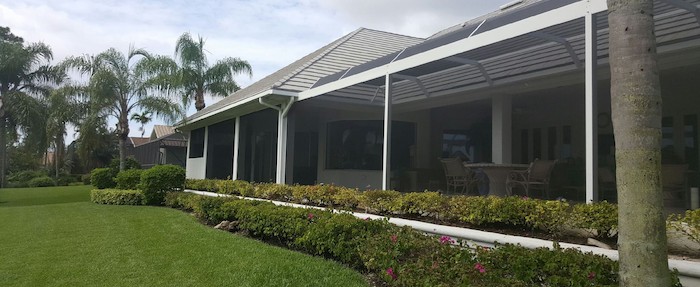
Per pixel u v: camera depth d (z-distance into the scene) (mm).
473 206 5023
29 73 22906
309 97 9055
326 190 7613
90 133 16344
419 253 4023
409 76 8727
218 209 7957
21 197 17984
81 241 6738
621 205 2180
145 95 15742
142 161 31703
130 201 12648
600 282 2943
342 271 4578
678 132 8648
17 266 5211
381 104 10805
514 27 4754
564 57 7078
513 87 8836
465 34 5898
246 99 10438
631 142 2131
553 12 4359
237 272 4664
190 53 21938
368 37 13320
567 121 10594
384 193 6492
